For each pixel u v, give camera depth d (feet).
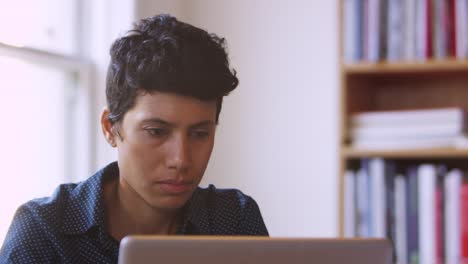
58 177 7.35
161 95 3.27
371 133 7.35
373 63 7.29
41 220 3.61
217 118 3.56
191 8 9.07
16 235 3.61
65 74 7.40
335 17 8.63
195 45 3.41
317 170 8.68
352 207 7.38
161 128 3.32
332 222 8.62
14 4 6.81
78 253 3.68
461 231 7.14
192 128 3.34
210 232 4.00
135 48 3.40
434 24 7.23
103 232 3.64
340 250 2.83
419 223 7.26
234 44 8.96
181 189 3.40
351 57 7.36
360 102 7.93
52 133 7.28
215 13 9.02
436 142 7.14
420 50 7.22
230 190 4.29
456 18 7.18
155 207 3.49
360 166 8.04
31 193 7.05
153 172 3.37
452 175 7.21
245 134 8.92
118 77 3.43
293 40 8.77
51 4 7.27
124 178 3.55
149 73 3.26
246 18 8.92
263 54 8.87
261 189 8.87
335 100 8.61
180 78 3.25
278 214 8.82
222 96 3.50
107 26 7.60
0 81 6.70
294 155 8.76
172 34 3.43
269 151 8.85
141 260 2.66
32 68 7.04
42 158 7.18
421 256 7.25
